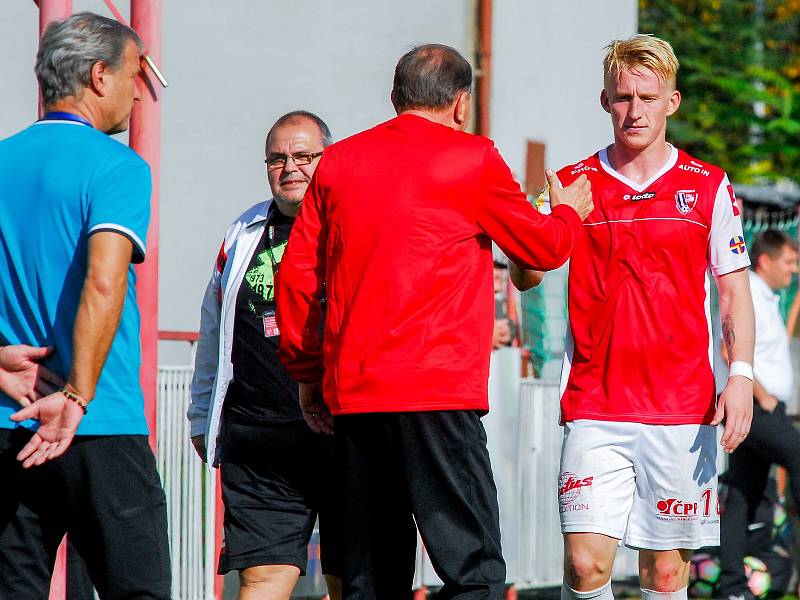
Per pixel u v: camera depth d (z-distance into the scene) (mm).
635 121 17234
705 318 17562
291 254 15281
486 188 14508
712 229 17422
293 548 17891
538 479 29609
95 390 13383
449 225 14422
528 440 29406
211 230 31688
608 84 17562
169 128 30922
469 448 14461
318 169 15086
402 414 14297
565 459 17641
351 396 14391
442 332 14297
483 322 14641
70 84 14148
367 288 14359
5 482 13719
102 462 13672
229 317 18031
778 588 30406
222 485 18281
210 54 31750
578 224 15492
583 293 17609
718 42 81938
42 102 14477
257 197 32719
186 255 31188
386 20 35156
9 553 13805
